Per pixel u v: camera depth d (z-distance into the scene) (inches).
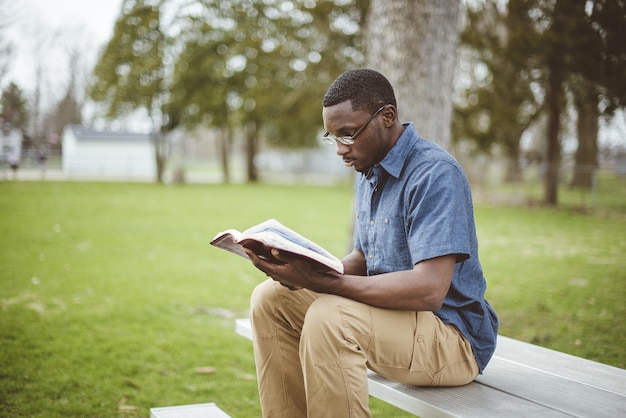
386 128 83.4
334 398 74.0
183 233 427.5
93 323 196.4
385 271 86.4
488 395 77.3
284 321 87.7
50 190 791.1
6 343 171.6
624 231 461.7
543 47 546.9
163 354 169.2
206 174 1738.4
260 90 1063.0
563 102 642.2
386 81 83.3
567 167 685.3
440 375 79.8
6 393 136.3
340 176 1422.2
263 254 80.9
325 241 402.3
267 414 87.4
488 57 652.7
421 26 214.4
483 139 745.6
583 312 217.3
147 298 233.9
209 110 1124.5
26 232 399.2
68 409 129.2
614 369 87.9
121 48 1087.0
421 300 74.9
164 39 1083.3
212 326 199.8
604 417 69.7
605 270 301.6
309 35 871.7
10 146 1333.7
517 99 678.5
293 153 1480.1
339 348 74.5
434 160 79.9
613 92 514.0
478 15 617.3
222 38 1071.6
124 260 314.8
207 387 146.2
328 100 82.7
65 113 1680.6
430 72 215.6
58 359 160.1
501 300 237.1
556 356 94.3
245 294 247.9
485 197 775.7
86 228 432.8
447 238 75.0
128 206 609.9
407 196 80.8
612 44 486.9
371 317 76.5
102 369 154.4
